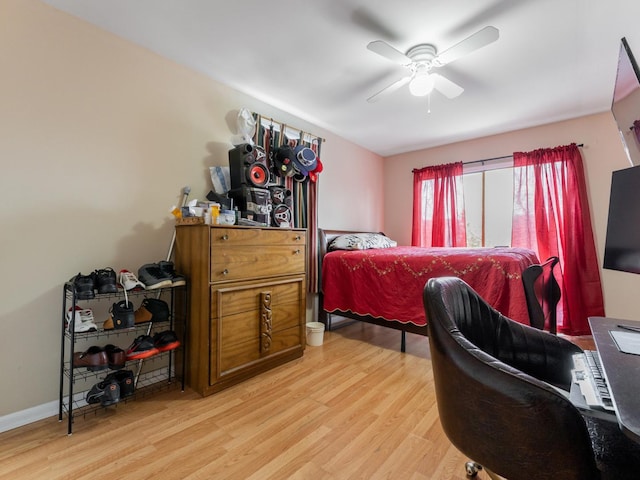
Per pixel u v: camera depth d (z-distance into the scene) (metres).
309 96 2.90
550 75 2.49
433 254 2.69
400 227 4.69
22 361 1.70
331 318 3.67
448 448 1.49
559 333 3.21
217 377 2.01
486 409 0.85
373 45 1.91
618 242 1.30
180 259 2.21
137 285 1.84
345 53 2.25
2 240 1.65
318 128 3.67
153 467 1.35
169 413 1.78
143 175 2.19
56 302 1.82
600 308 3.12
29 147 1.73
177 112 2.38
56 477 1.29
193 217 2.08
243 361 2.17
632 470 0.85
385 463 1.39
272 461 1.40
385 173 4.87
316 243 3.33
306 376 2.27
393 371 2.36
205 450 1.46
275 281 2.39
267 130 2.93
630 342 1.00
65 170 1.86
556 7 1.78
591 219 3.22
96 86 1.98
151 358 2.18
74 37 1.89
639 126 1.49
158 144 2.27
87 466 1.35
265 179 2.49
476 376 0.86
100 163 1.99
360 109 3.17
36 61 1.76
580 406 0.88
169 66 2.34
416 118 3.38
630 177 1.26
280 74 2.53
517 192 3.57
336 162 3.96
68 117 1.87
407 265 2.70
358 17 1.88
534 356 1.31
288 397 1.96
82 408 1.83
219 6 1.80
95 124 1.97
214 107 2.61
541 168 3.46
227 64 2.40
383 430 1.63
